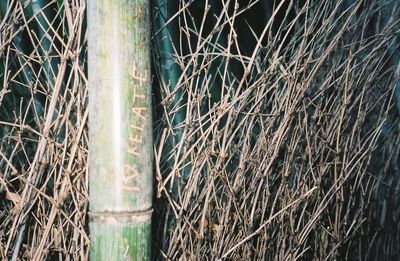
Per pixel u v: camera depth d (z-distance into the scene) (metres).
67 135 1.17
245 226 1.41
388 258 2.06
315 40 1.64
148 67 0.99
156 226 1.35
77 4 1.15
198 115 1.30
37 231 1.29
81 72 1.16
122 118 0.96
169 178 1.31
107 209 0.97
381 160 2.01
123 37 0.96
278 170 1.60
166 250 1.33
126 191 0.97
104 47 0.96
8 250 1.24
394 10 1.86
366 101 1.78
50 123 1.15
